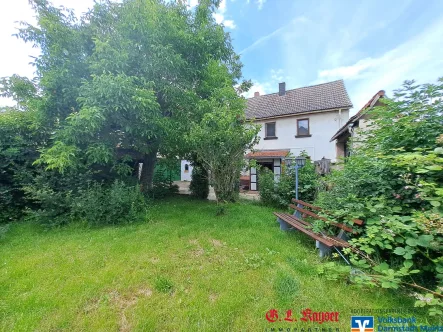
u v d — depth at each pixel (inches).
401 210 104.3
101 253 129.1
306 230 136.3
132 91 195.8
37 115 216.7
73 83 216.7
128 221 194.2
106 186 227.6
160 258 122.4
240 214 221.0
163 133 241.3
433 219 78.5
